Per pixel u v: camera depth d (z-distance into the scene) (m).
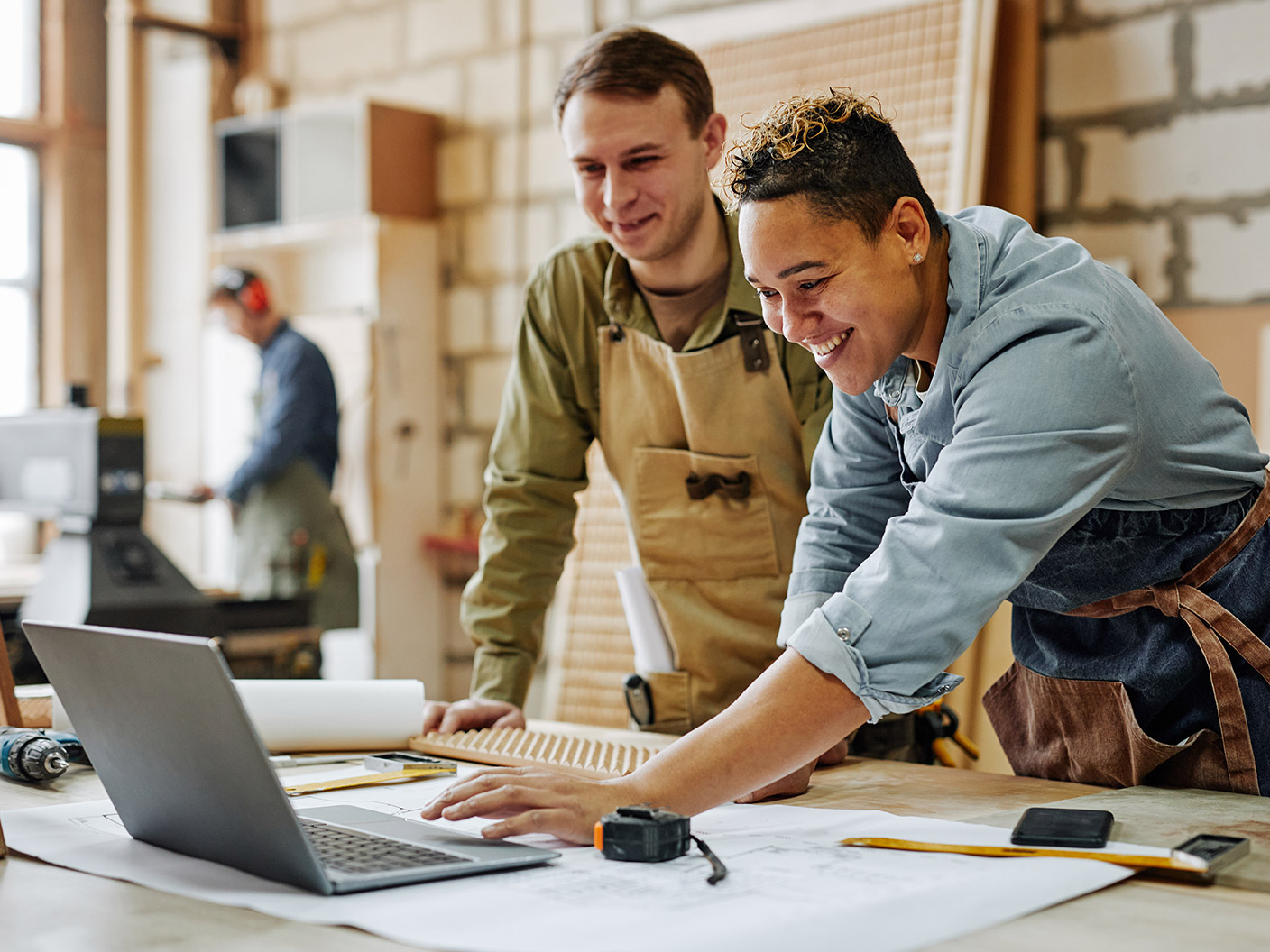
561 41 4.33
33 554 5.05
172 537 5.22
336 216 4.75
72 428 3.16
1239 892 0.90
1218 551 1.26
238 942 0.80
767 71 3.51
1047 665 1.38
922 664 1.06
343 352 4.56
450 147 4.64
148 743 0.96
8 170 5.28
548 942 0.78
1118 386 1.09
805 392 1.74
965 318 1.14
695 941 0.78
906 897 0.87
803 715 1.06
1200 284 2.97
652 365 1.80
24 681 3.10
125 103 5.24
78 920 0.85
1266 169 2.87
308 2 5.12
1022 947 0.79
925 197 1.15
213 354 4.97
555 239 4.37
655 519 1.86
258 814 0.90
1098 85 3.10
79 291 5.39
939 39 3.17
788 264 1.09
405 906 0.86
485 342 4.56
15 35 5.29
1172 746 1.27
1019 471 1.05
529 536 1.88
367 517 4.51
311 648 3.48
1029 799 1.24
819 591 1.41
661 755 1.08
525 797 1.05
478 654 1.88
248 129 4.89
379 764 1.43
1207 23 2.95
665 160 1.65
